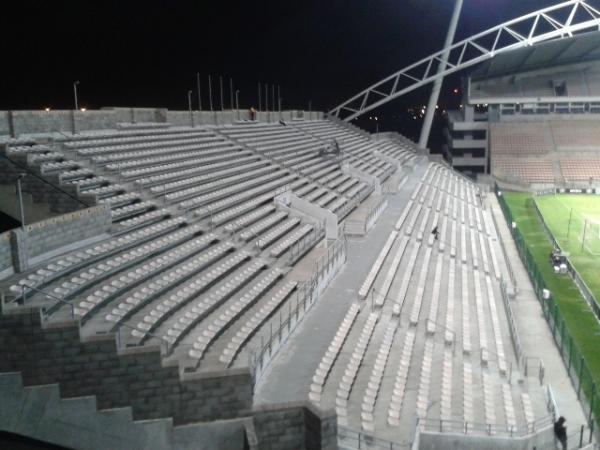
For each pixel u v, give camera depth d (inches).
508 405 836.6
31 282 711.1
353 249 1430.9
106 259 856.9
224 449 642.8
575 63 3929.6
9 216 983.6
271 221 1322.6
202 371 640.4
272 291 992.9
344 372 804.6
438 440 708.7
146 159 1309.1
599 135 3479.3
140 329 709.9
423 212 2009.1
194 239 1069.1
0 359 604.7
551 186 3164.4
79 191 942.4
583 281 1499.8
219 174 1465.3
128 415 629.9
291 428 648.4
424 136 3683.6
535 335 1170.6
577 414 860.0
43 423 619.8
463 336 1055.0
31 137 1132.5
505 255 1756.9
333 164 2134.6
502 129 3587.6
